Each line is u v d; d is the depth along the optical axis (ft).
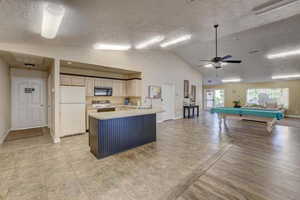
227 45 18.94
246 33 15.56
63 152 9.98
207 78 35.01
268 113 14.01
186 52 23.50
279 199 5.39
